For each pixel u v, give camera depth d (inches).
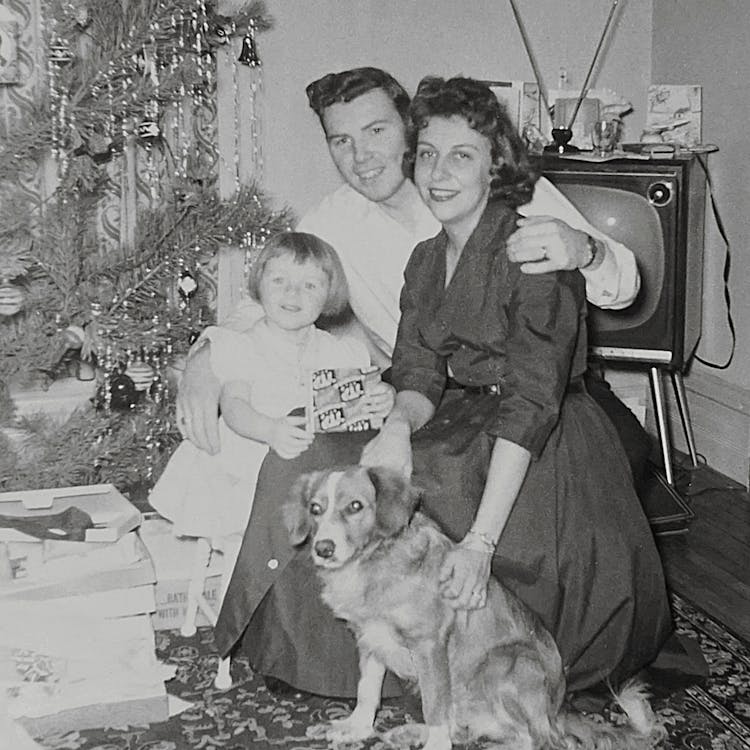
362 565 80.3
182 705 84.8
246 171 98.3
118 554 85.7
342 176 91.9
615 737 80.4
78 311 87.9
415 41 102.7
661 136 121.0
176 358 97.1
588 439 86.4
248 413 88.3
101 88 87.5
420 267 88.5
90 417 92.4
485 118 85.4
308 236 90.5
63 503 89.8
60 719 81.4
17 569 85.1
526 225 84.3
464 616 80.6
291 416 87.7
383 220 90.3
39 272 89.1
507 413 82.0
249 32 95.3
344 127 91.4
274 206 97.6
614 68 122.3
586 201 108.3
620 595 84.8
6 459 90.3
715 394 131.3
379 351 91.6
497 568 82.1
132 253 89.7
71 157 87.7
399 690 84.9
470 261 85.7
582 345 87.7
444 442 83.8
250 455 89.7
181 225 91.0
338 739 80.7
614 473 87.0
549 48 112.6
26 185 96.7
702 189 125.0
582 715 82.5
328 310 90.5
